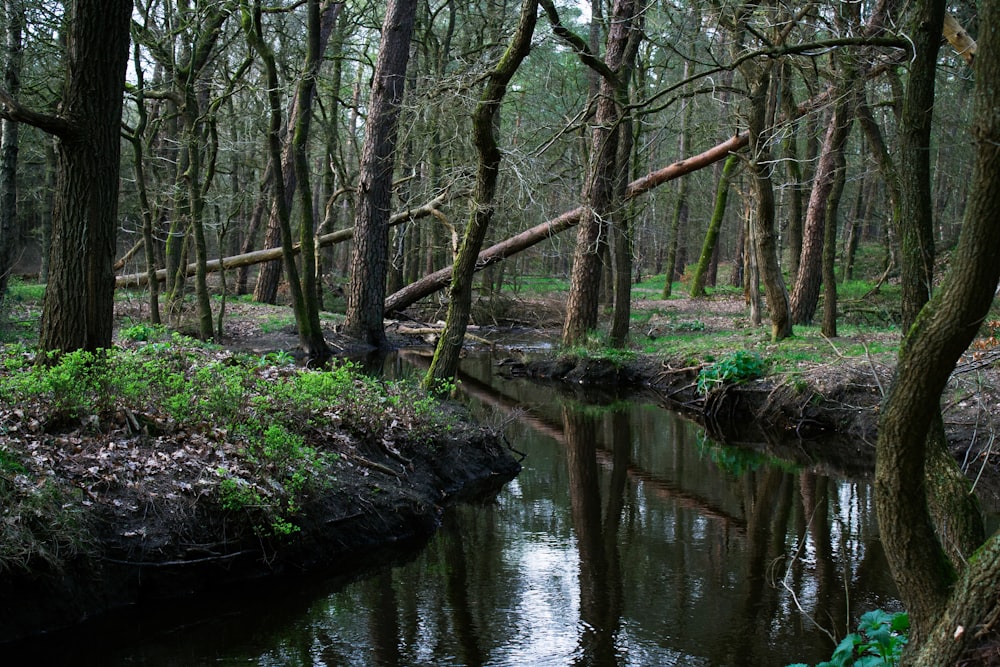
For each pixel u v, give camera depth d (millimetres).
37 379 7371
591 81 20578
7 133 13938
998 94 3207
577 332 19625
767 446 13242
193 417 7840
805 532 8953
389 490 8734
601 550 8359
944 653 3451
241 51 19109
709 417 15289
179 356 10383
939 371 3473
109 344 8375
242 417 8188
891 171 12570
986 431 10695
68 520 6043
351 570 7645
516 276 31453
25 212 28188
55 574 5922
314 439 8703
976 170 3293
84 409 7230
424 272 36531
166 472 7031
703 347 17781
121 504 6605
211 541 6848
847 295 28062
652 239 45250
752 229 20656
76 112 7902
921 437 3629
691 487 10875
